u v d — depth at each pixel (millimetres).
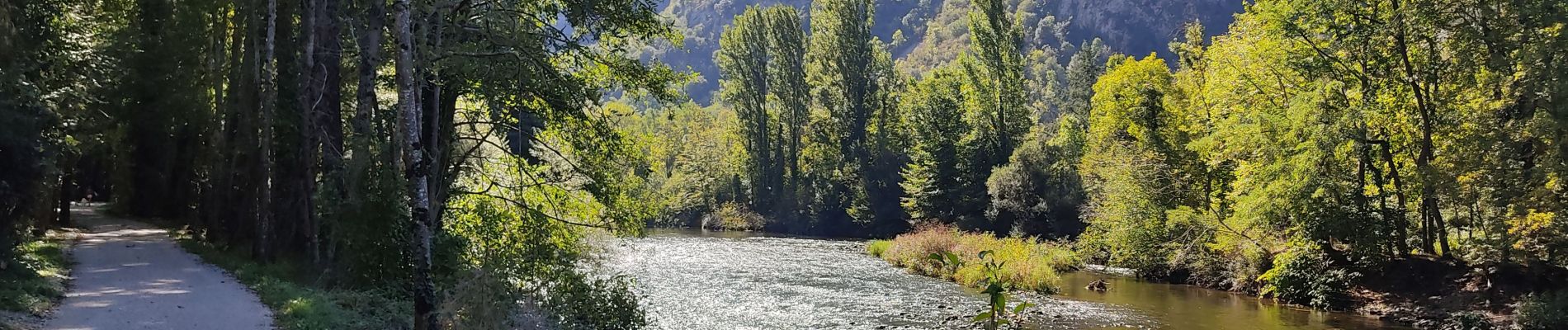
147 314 12938
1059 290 27578
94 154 41781
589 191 19234
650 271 32719
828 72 73250
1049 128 76500
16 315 11734
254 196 24469
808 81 74188
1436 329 20516
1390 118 25219
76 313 12750
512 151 21641
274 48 23125
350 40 18344
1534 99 20094
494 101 19234
